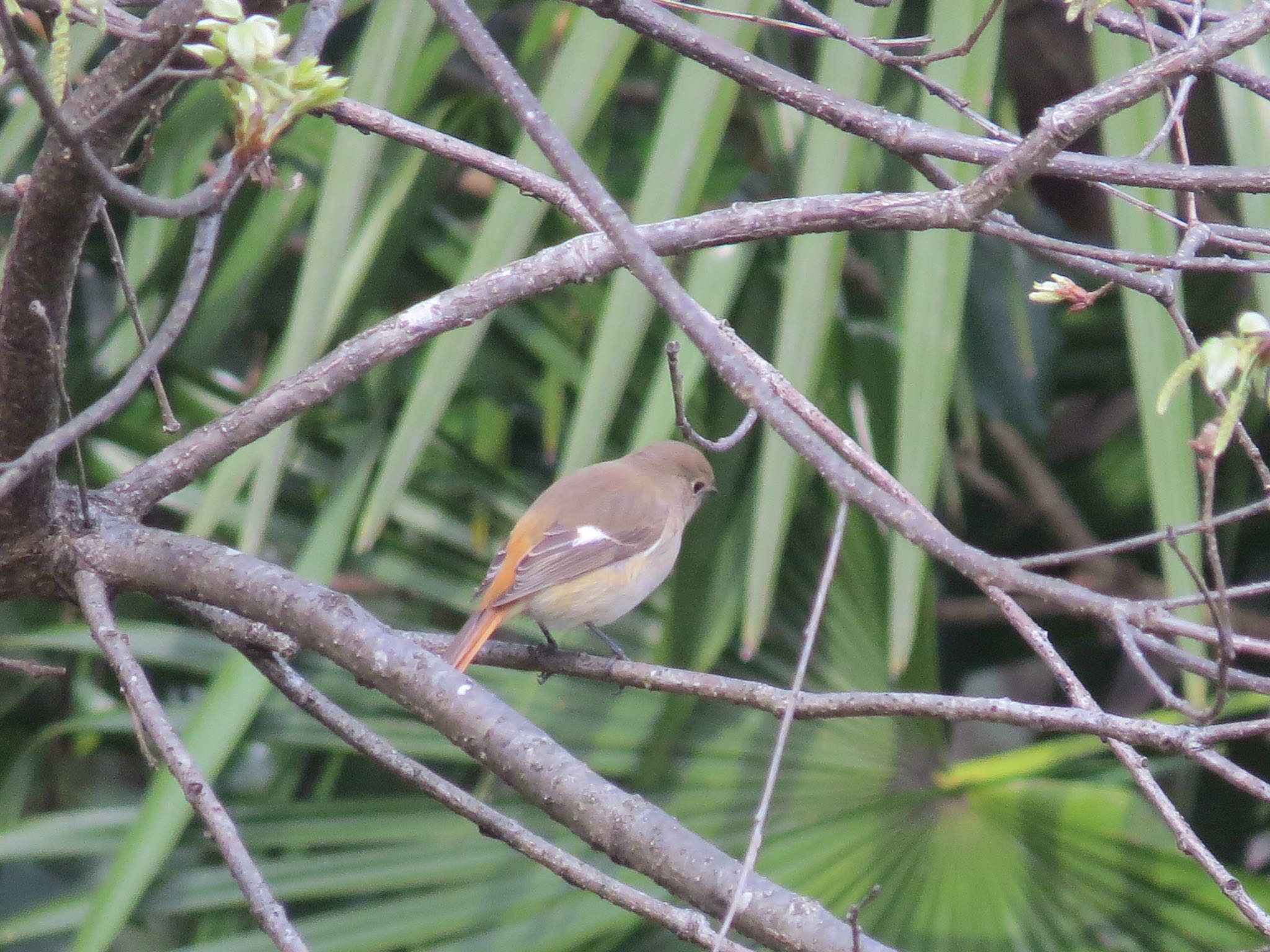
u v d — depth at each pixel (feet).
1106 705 46.26
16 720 37.11
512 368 36.58
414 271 38.17
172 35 16.48
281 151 33.22
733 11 26.32
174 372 34.40
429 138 21.72
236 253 32.81
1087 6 17.54
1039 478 44.45
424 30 27.99
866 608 32.04
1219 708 13.52
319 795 32.60
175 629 32.65
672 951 27.78
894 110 31.27
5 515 19.33
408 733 31.30
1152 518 45.19
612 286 25.88
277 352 31.58
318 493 34.65
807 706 18.31
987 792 28.66
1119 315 44.55
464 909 28.25
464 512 35.27
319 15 20.48
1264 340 12.77
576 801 15.55
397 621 35.94
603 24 26.96
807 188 26.18
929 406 25.32
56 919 28.76
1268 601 43.45
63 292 17.97
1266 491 14.78
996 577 12.39
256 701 27.58
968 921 27.22
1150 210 20.36
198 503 33.73
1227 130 26.37
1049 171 19.29
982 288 41.45
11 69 16.35
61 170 16.66
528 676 31.42
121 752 38.81
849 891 27.81
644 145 39.88
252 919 29.48
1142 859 27.53
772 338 33.50
